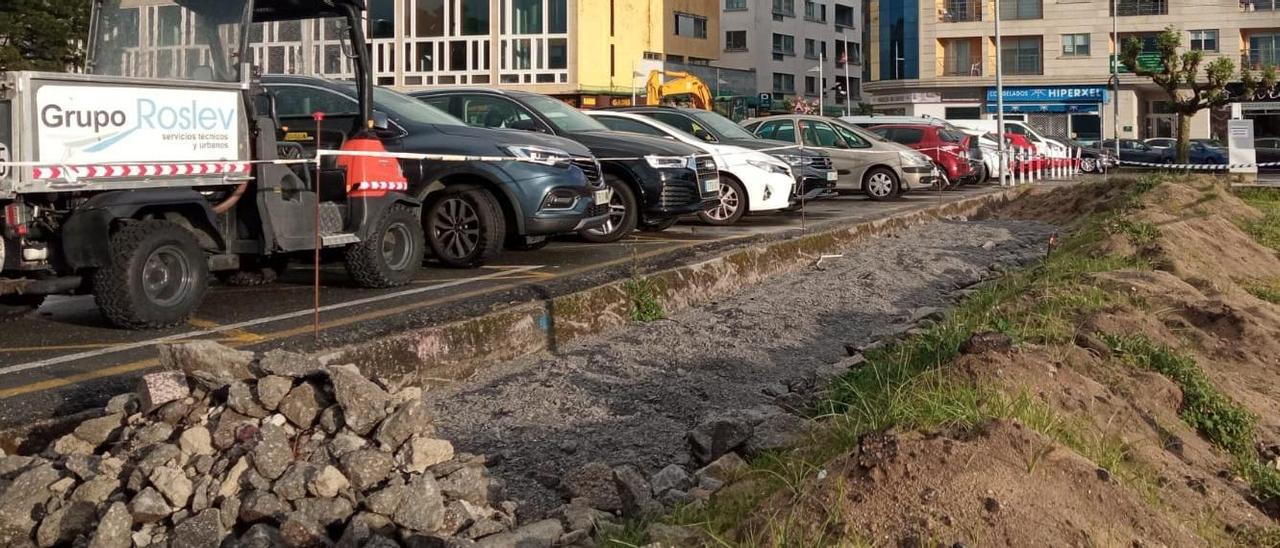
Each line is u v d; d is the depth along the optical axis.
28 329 7.90
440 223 11.21
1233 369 7.62
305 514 4.52
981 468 4.06
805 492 4.16
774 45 70.75
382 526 4.50
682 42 58.81
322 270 11.21
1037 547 3.78
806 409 6.42
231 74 8.29
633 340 8.39
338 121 10.62
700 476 5.36
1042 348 6.43
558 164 11.56
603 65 49.94
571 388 7.00
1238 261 13.27
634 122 16.89
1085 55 56.28
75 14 28.83
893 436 4.27
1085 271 10.37
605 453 5.92
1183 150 41.66
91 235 7.38
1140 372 6.46
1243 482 5.47
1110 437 5.18
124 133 7.47
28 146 6.93
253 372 5.18
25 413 5.71
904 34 65.62
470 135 11.33
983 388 5.21
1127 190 19.77
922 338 7.26
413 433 4.87
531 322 7.99
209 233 8.46
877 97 60.31
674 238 14.53
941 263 13.03
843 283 11.27
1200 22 54.81
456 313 8.01
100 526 4.42
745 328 8.97
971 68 58.09
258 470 4.65
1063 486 4.12
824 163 20.12
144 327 7.80
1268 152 44.84
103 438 5.11
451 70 49.53
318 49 9.98
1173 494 4.90
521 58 48.81
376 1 49.97
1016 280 10.65
